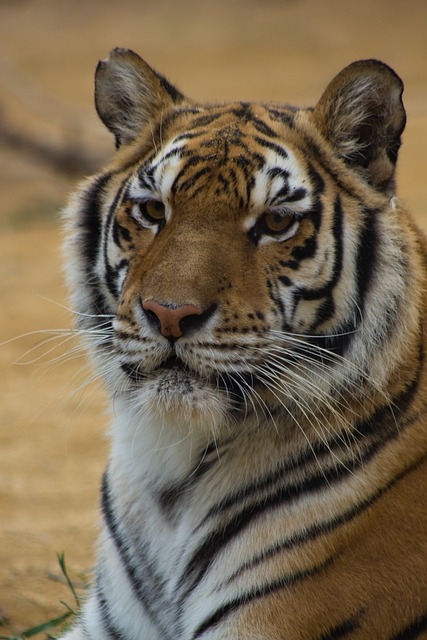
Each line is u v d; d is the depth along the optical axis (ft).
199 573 23.48
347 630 22.20
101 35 160.45
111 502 25.55
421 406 23.22
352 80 23.43
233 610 22.53
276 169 22.59
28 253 70.18
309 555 22.39
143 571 24.77
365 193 23.38
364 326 22.72
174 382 22.03
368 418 22.94
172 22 164.25
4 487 39.27
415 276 23.27
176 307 21.29
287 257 22.49
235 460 23.48
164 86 25.52
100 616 25.82
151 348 21.89
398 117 23.32
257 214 22.44
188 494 24.12
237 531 23.18
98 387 27.61
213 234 22.21
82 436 43.70
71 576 32.63
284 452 23.13
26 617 30.48
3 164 92.79
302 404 22.82
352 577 22.29
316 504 22.66
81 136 86.89
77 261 24.63
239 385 22.25
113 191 24.34
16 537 35.47
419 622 22.41
